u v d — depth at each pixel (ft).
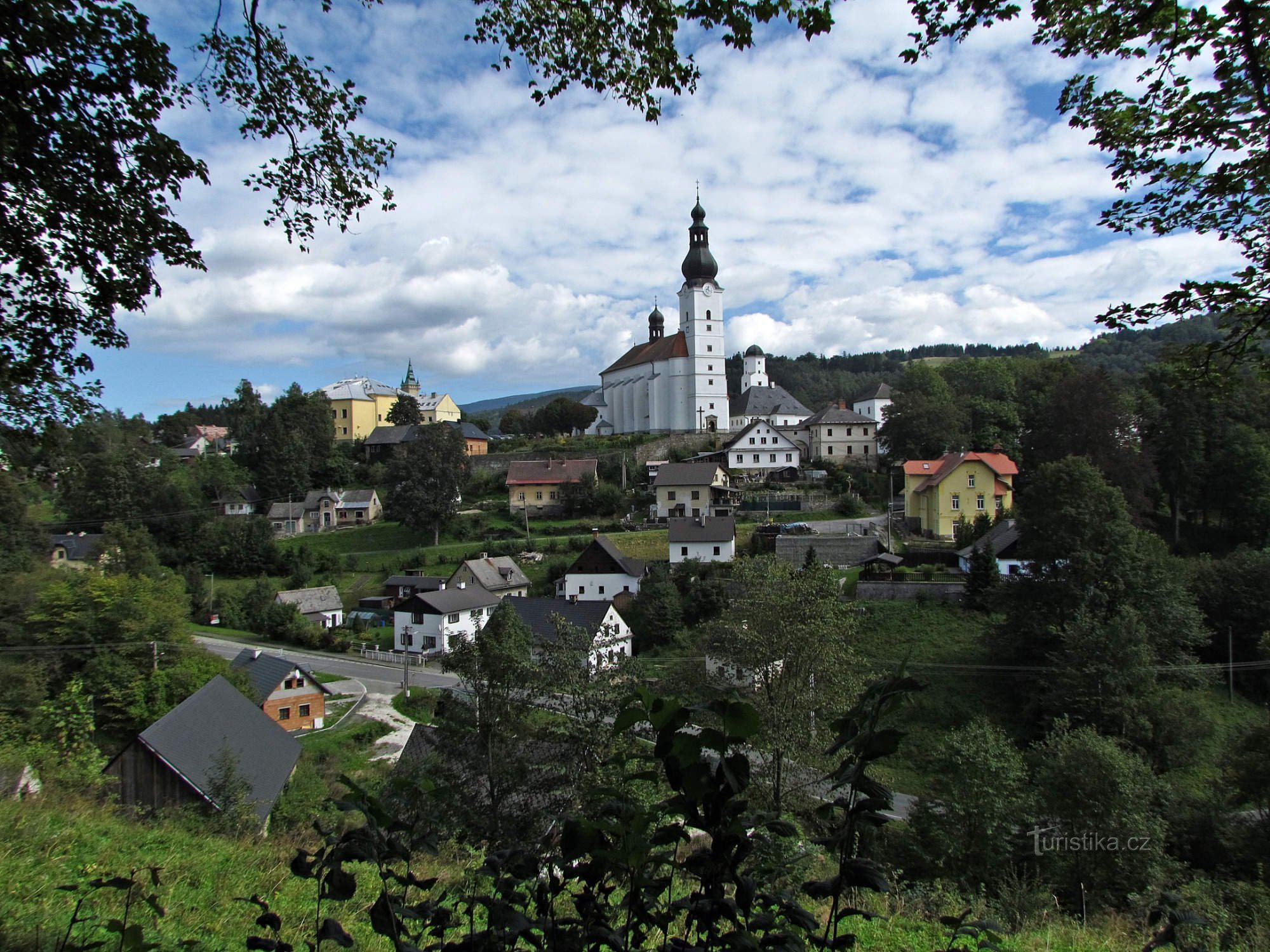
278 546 232.73
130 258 28.14
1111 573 115.34
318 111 29.32
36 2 21.61
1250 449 179.22
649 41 25.71
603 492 250.37
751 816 10.61
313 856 11.46
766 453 275.18
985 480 202.49
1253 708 112.57
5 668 104.47
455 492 241.96
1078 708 97.96
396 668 165.37
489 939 11.11
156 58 24.53
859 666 120.26
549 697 47.11
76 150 24.98
